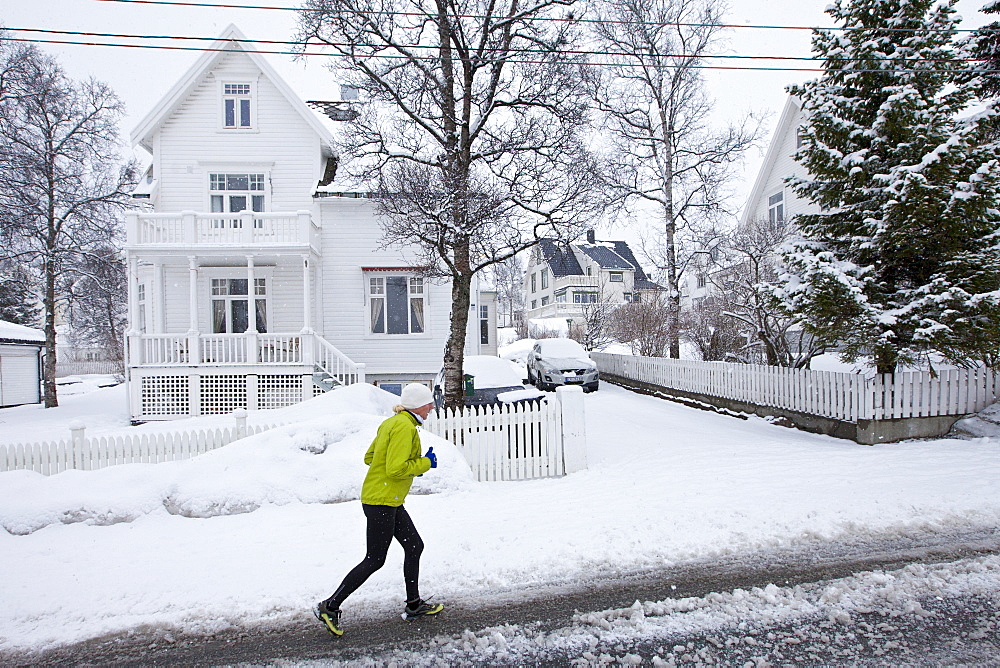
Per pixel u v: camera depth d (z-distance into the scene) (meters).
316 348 16.70
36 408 20.00
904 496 6.28
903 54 9.11
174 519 6.20
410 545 4.10
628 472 7.90
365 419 7.95
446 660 3.57
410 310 17.38
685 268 21.03
